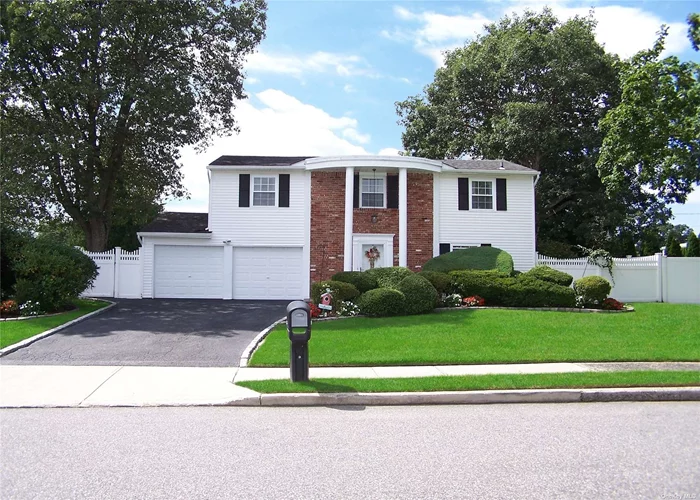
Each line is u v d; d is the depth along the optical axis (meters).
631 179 23.11
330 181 22.69
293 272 22.53
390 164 21.70
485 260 19.64
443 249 22.86
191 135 25.69
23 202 24.06
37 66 22.12
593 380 8.83
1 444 5.91
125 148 26.00
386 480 4.86
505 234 23.22
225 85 26.58
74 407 7.64
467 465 5.26
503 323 14.47
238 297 22.39
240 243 22.52
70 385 8.74
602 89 30.22
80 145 21.30
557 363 10.52
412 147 36.97
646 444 5.92
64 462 5.32
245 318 16.27
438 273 18.20
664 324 14.52
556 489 4.64
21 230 17.44
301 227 22.58
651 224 30.53
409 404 8.01
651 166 19.98
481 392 8.16
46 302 15.78
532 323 14.47
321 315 15.91
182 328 14.20
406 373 9.59
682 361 10.66
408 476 4.96
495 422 6.93
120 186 26.70
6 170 20.94
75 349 11.43
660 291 22.70
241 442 6.02
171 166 27.28
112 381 9.00
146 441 6.04
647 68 18.73
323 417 7.19
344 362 10.27
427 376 9.23
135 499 4.44
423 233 22.81
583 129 30.64
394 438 6.19
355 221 22.50
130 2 21.52
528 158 31.92
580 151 31.36
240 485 4.74
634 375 9.19
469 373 9.58
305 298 22.33
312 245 22.50
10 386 8.67
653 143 19.03
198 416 7.22
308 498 4.47
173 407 7.71
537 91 31.64
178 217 25.12
